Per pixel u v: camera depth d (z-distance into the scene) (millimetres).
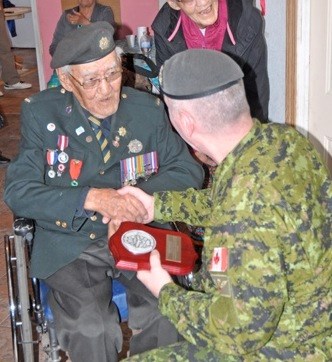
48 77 5695
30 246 2102
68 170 2025
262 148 1364
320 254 1346
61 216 1938
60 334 1919
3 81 7039
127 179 2068
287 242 1297
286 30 2748
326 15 2611
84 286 1973
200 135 1404
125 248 1721
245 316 1288
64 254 2018
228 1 2500
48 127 2018
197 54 1391
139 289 2008
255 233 1286
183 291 1474
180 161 2090
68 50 1889
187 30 2561
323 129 2766
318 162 1411
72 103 2037
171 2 2531
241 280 1288
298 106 2846
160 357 1572
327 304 1366
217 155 1419
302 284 1344
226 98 1360
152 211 1859
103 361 1919
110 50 1897
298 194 1322
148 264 1681
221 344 1350
